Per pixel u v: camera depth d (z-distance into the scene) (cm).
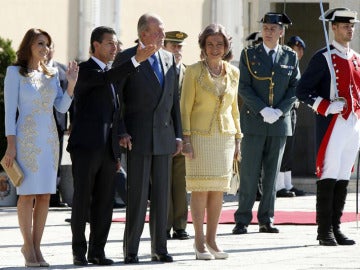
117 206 2170
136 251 1355
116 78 1315
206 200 1405
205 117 1398
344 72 1523
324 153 1524
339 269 1270
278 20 1708
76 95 1342
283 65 1706
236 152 1450
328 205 1527
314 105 1520
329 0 2619
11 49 2238
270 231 1712
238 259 1384
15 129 1319
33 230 1339
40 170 1320
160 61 1370
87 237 1641
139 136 1351
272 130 1705
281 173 2431
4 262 1363
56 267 1314
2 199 2239
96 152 1324
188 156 1395
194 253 1458
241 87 1706
